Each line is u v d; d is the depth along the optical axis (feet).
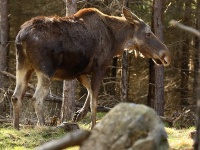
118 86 134.72
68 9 73.41
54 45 52.90
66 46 53.67
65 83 75.66
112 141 24.23
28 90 92.43
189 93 133.59
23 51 53.26
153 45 60.70
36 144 48.67
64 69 54.85
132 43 60.59
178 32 123.03
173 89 132.87
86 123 68.90
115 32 58.95
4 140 48.91
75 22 55.16
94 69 56.85
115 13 94.43
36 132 51.31
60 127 52.60
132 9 120.26
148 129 24.16
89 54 55.77
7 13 108.06
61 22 54.24
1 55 105.81
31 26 53.06
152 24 118.42
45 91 52.95
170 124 78.59
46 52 52.60
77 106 91.81
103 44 57.26
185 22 122.21
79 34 54.80
